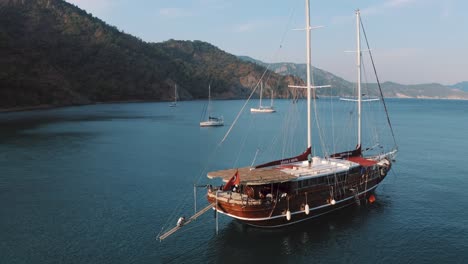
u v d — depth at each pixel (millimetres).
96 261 29594
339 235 34469
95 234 34531
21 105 182250
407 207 41938
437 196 46031
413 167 62375
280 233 34750
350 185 38812
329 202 36812
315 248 32000
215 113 192625
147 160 68312
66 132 106125
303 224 36656
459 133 110625
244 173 34438
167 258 30297
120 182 52406
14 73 189125
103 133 106375
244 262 29828
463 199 44781
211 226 36656
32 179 53344
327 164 39812
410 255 30812
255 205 31750
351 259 30281
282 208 33438
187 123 139375
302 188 34875
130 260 29875
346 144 87375
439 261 29781
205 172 59062
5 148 77938
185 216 39250
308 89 39344
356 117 160875
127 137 99062
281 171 35500
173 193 47500
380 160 46594
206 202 43969
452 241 33250
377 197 45594
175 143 89562
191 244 32781
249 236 34281
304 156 40312
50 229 35531
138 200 44500
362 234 34719
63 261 29516
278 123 139125
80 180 53188
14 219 37938
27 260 29578
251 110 199625
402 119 164125
